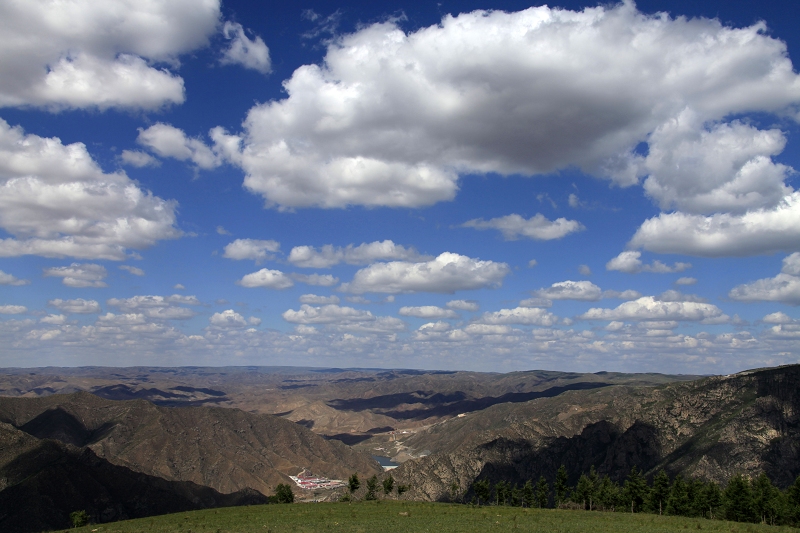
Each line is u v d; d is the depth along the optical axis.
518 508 119.12
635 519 94.62
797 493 119.81
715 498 135.75
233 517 99.44
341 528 78.25
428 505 124.12
